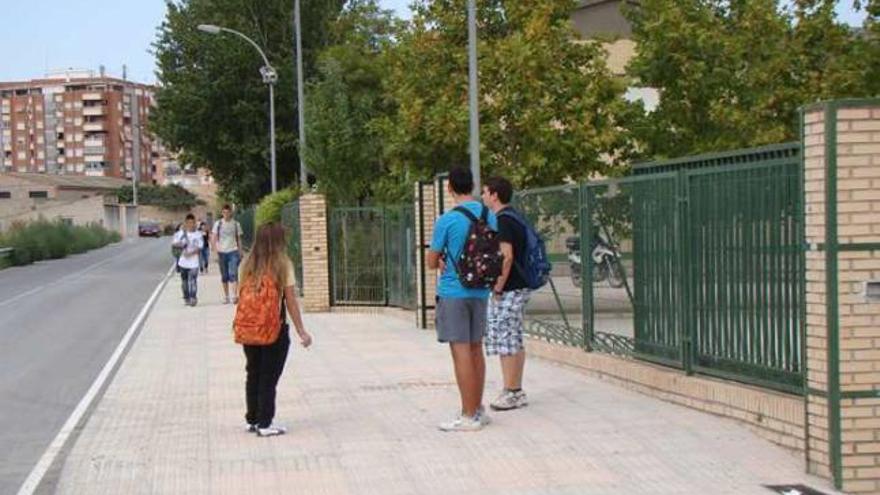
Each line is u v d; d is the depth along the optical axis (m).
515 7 21.75
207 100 40.38
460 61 21.62
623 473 6.87
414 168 22.81
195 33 40.56
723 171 8.04
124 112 163.50
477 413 8.27
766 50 19.12
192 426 8.90
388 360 12.55
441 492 6.57
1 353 15.12
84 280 34.44
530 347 12.20
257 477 7.07
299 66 30.11
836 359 6.29
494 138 20.94
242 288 8.30
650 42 19.78
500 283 8.84
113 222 98.38
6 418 10.02
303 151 25.61
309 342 8.59
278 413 9.28
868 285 6.25
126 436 8.61
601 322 10.55
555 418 8.53
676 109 19.88
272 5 40.09
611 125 20.91
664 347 9.18
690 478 6.71
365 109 27.56
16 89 165.00
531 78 20.73
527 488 6.60
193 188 146.00
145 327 18.34
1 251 45.00
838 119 6.20
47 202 95.56
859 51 17.88
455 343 8.16
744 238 7.79
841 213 6.23
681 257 8.76
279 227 8.43
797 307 7.18
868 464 6.30
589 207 10.63
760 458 7.08
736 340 8.02
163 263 47.38
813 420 6.56
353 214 19.97
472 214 8.13
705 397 8.41
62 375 12.84
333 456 7.57
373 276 19.92
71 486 7.03
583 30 34.50
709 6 20.28
